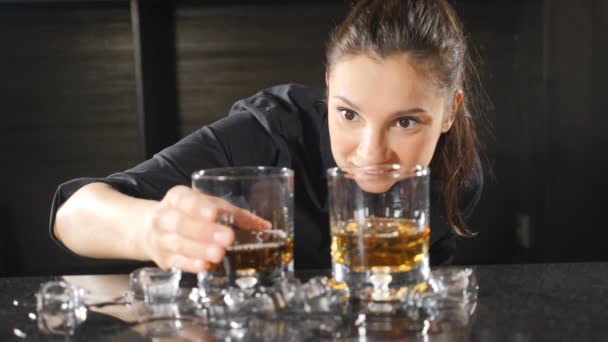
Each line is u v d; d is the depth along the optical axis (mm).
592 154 2732
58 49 2836
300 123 1290
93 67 2852
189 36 2877
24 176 2906
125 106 2881
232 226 727
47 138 2891
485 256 2975
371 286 738
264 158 1271
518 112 2863
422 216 741
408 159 997
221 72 2910
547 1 2645
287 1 2854
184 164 1127
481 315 711
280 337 656
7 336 679
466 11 2816
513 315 709
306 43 2891
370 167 725
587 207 2758
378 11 1003
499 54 2840
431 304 722
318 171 1293
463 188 1347
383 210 731
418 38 974
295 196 1294
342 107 986
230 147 1224
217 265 736
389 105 955
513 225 2939
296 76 2916
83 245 907
